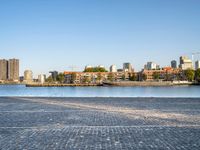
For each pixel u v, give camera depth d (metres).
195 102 31.53
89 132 13.38
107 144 10.88
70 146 10.56
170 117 18.61
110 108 24.95
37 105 28.59
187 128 14.41
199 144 10.84
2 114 20.81
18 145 10.80
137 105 27.86
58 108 25.30
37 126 15.25
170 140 11.56
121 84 193.00
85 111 22.61
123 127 14.73
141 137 12.17
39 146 10.61
